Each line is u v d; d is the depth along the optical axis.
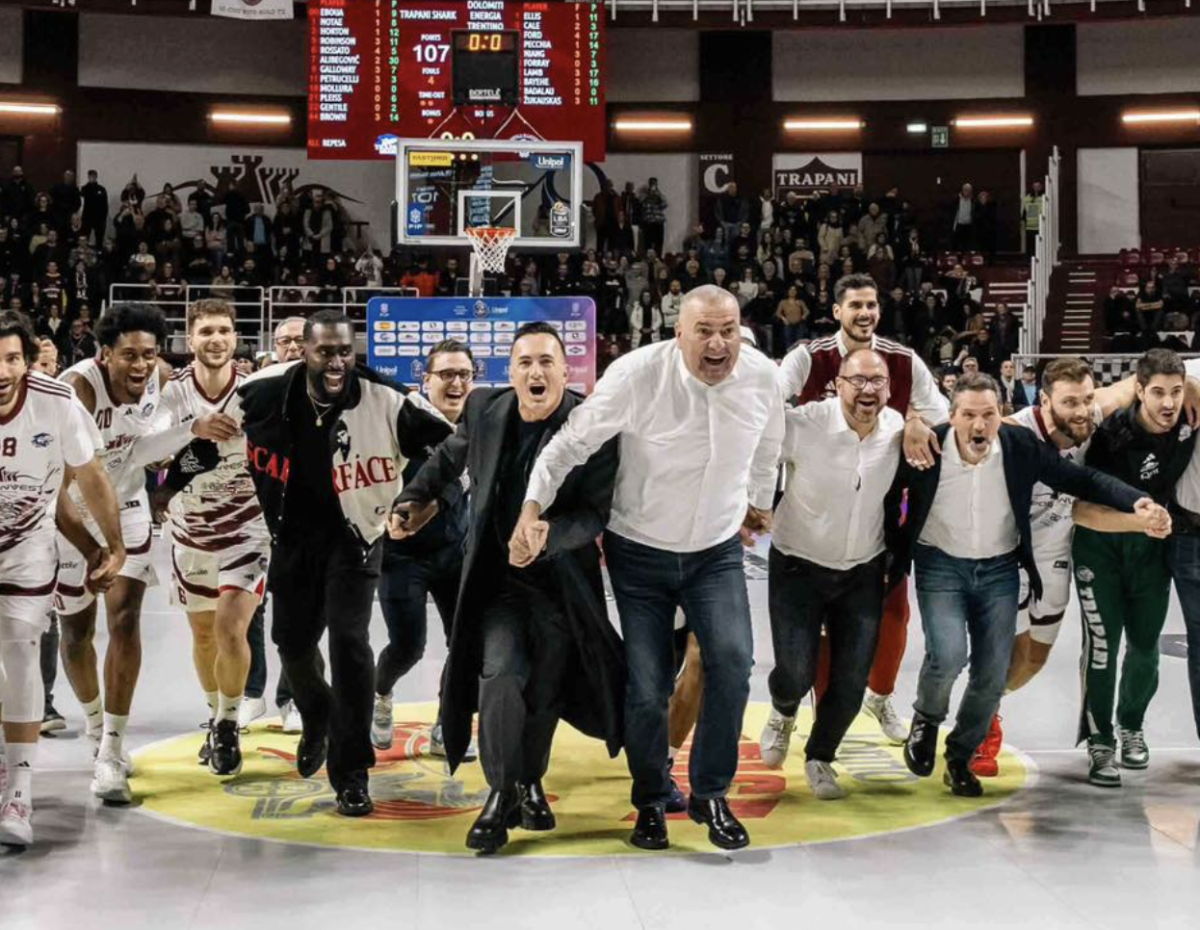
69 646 5.08
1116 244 22.41
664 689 4.32
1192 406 4.94
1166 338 17.75
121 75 21.80
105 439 5.00
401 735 5.81
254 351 18.52
